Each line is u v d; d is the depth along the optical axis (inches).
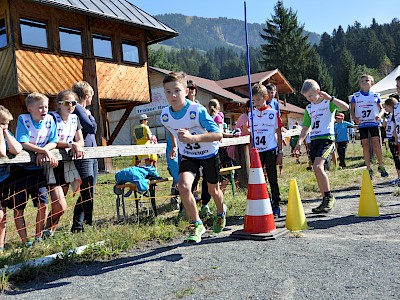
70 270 141.7
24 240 183.8
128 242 167.3
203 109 160.6
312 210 211.0
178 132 150.6
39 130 179.9
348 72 2933.1
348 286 105.8
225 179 297.3
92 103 609.3
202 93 1046.4
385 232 160.6
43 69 561.0
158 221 204.1
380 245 141.3
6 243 186.9
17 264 140.6
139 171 218.2
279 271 121.1
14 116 582.9
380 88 969.5
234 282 115.0
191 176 160.7
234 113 1124.5
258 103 221.9
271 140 218.7
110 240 167.2
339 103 208.7
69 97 191.8
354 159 548.4
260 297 103.1
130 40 697.0
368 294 100.0
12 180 183.3
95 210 263.9
